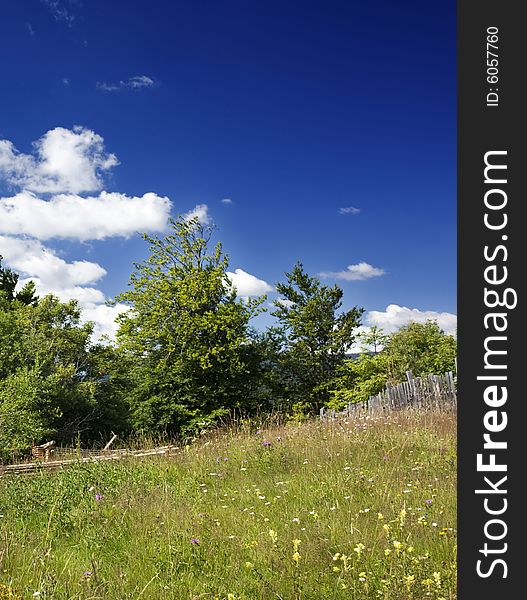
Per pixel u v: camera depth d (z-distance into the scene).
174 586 4.80
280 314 37.19
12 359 26.44
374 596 4.41
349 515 6.32
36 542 6.04
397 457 9.59
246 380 27.55
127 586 4.80
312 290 37.34
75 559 5.62
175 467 10.12
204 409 25.66
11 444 15.34
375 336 28.84
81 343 30.70
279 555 5.24
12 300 40.97
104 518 6.88
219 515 6.82
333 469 8.97
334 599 4.48
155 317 27.09
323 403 34.41
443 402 16.47
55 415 23.88
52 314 30.86
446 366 25.53
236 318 26.89
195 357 25.64
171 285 28.39
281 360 34.16
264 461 9.87
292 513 6.77
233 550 5.53
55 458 13.45
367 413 15.41
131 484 8.59
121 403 30.31
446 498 6.76
